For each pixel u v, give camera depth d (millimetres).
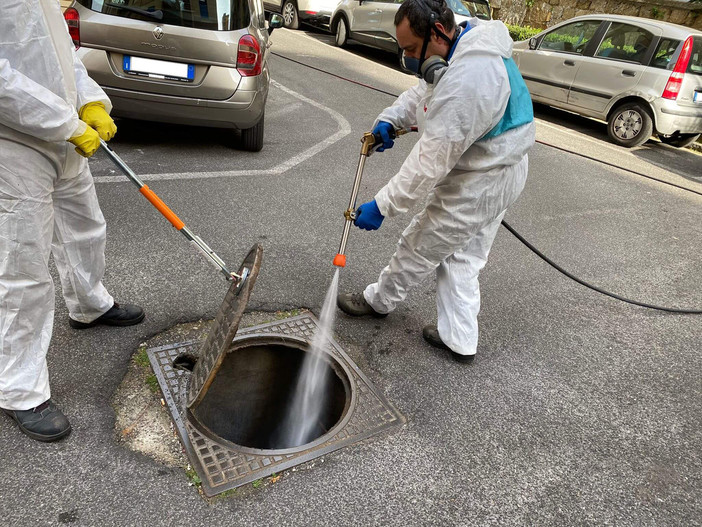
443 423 2408
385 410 2426
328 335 2836
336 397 2672
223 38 4398
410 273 2715
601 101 8297
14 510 1755
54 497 1814
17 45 1626
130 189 3977
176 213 3777
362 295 3059
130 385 2301
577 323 3383
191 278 3080
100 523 1761
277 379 2814
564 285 3816
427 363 2779
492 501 2064
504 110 2133
